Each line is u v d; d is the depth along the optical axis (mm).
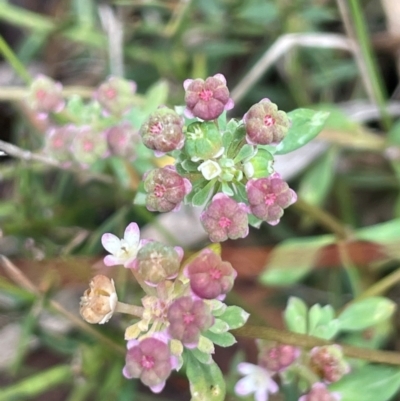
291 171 49
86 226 51
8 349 49
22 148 48
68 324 48
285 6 52
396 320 47
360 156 53
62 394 51
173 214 49
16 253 49
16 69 47
